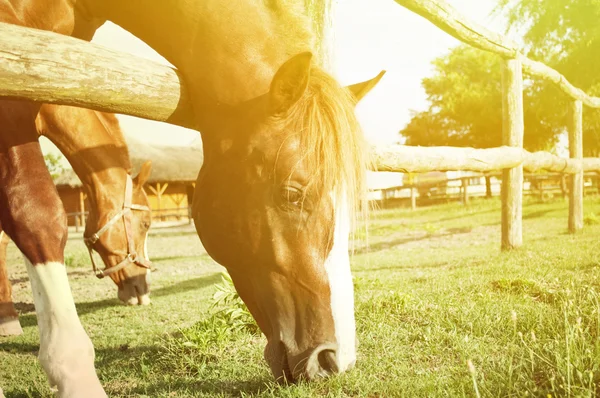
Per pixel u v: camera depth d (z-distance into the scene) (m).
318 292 2.03
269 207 2.05
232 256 2.18
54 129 4.50
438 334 3.06
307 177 2.01
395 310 3.67
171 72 2.27
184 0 2.25
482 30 6.45
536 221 13.11
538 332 2.84
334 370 2.00
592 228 9.98
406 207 26.33
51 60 1.86
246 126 2.11
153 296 6.31
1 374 3.38
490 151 6.62
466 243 9.84
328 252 2.07
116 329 4.54
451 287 4.39
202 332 3.33
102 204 5.05
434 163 5.55
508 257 6.36
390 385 2.29
